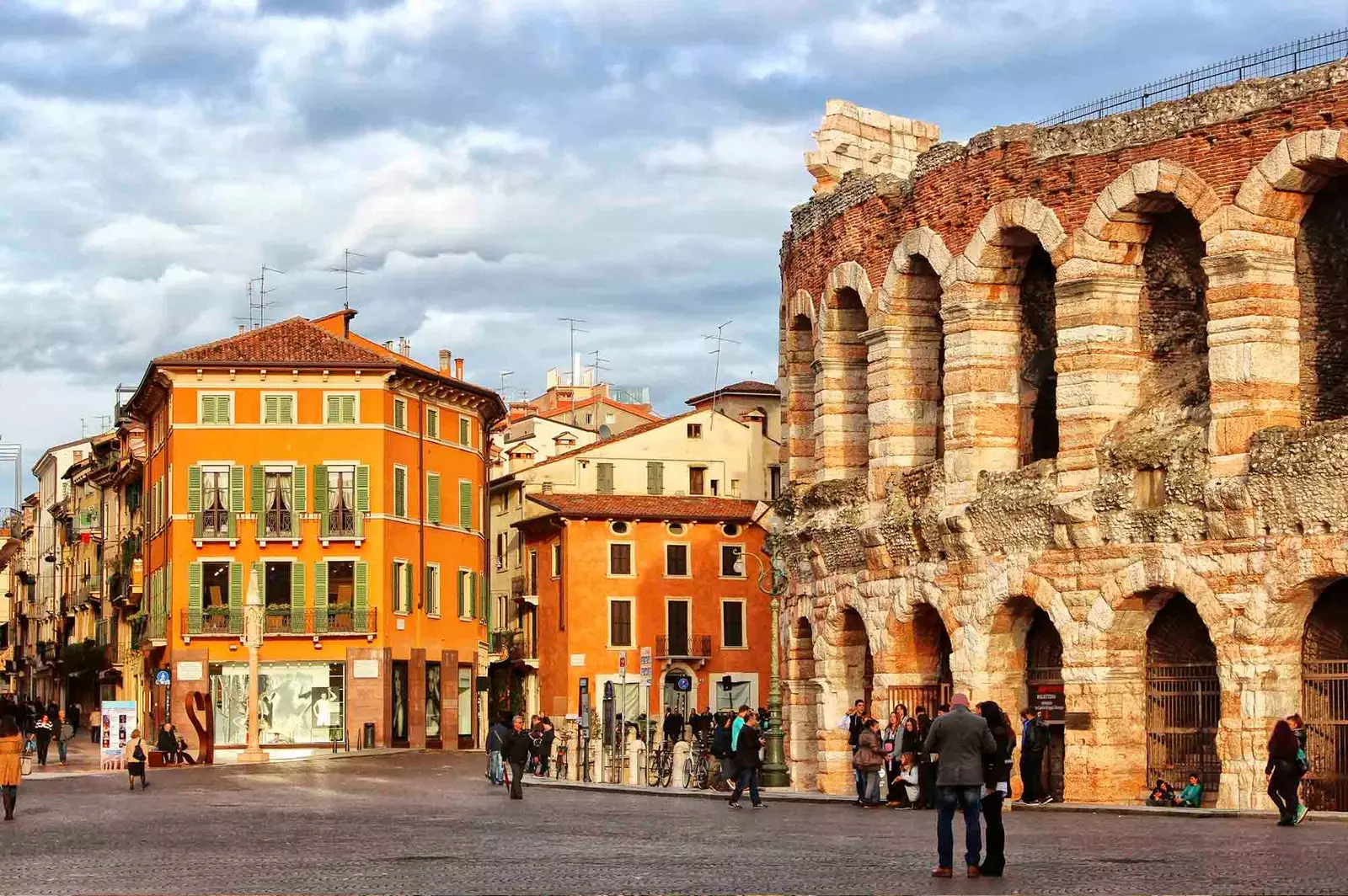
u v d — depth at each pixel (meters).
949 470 50.94
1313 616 43.44
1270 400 43.69
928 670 53.50
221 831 39.09
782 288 63.47
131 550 116.69
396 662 101.12
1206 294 45.53
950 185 51.59
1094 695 46.31
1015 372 51.00
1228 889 25.06
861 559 55.19
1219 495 43.31
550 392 157.38
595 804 49.34
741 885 26.64
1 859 32.59
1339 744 42.56
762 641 120.38
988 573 49.44
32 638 173.25
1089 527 46.41
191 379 100.25
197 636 99.12
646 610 118.06
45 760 84.62
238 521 99.69
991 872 27.81
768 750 56.22
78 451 162.88
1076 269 47.41
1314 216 44.62
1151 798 44.72
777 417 134.88
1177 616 46.44
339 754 93.12
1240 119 44.03
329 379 100.44
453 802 50.59
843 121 62.69
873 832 37.66
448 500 107.81
